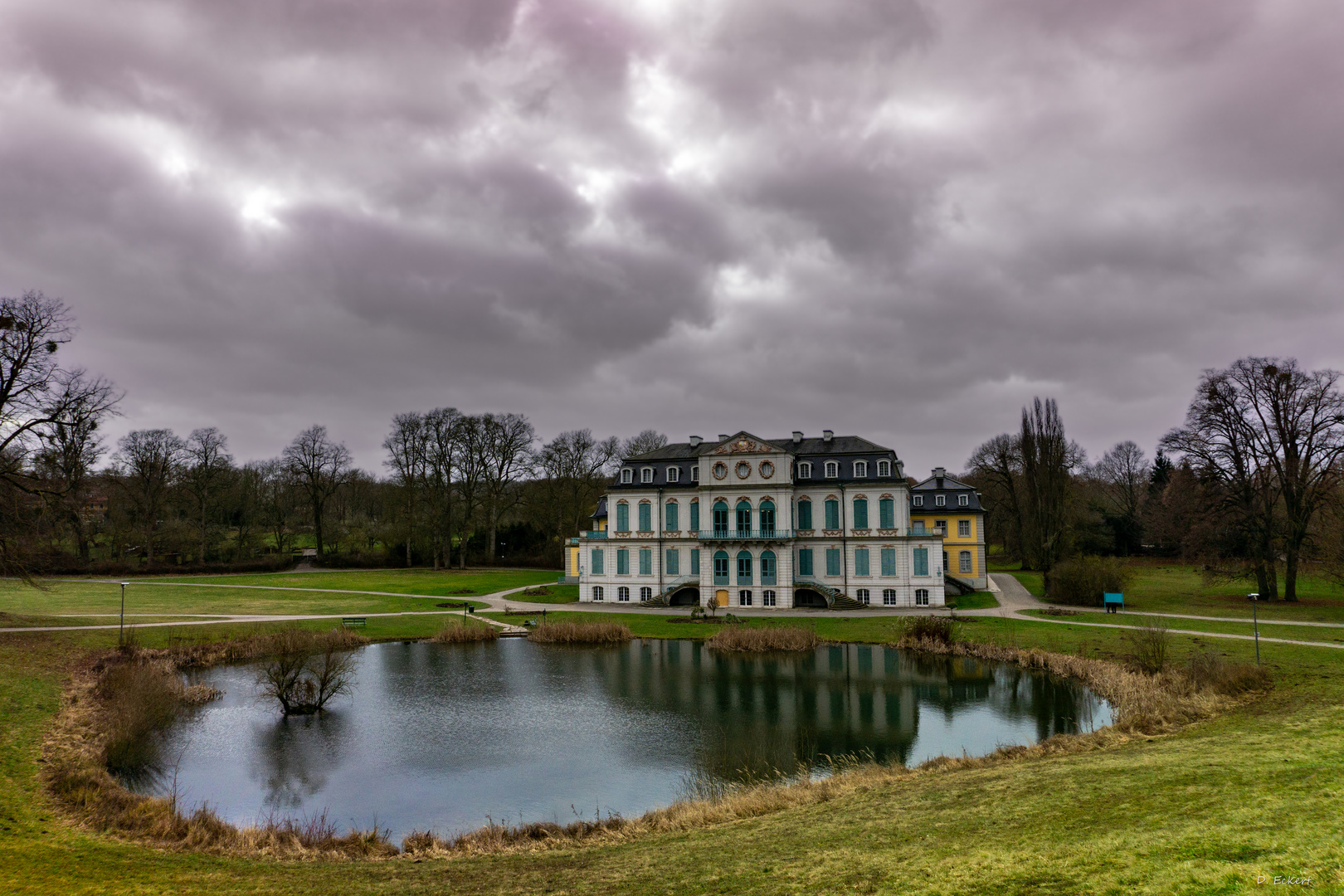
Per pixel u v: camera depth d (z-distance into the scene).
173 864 15.27
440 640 49.91
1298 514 53.34
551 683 38.22
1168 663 34.06
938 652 44.44
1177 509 59.56
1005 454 88.94
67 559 81.44
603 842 17.61
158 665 36.91
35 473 42.62
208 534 92.62
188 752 27.30
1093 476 127.88
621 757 26.69
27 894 12.92
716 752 27.08
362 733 29.59
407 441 93.62
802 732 29.50
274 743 28.22
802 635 46.84
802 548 64.25
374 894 13.70
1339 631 40.84
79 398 40.41
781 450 63.59
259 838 17.80
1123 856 11.38
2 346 38.44
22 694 27.75
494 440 96.44
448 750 27.45
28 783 19.89
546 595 70.06
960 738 28.30
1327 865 9.62
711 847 15.71
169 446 88.00
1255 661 32.91
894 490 62.78
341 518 112.19
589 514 102.81
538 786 23.88
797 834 15.93
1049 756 21.91
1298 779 14.54
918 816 16.11
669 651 46.78
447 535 94.62
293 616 53.88
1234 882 9.54
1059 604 57.69
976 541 69.69
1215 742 19.91
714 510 64.88
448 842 18.50
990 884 11.22
